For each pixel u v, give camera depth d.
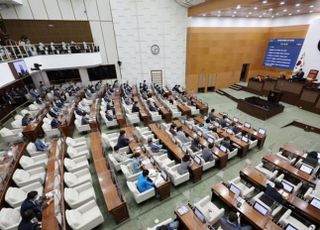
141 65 18.16
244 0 9.54
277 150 8.63
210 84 19.39
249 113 12.91
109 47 17.34
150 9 16.17
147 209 5.68
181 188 6.46
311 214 4.50
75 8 15.45
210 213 4.85
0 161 6.47
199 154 7.25
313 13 14.72
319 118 11.82
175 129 9.23
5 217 4.41
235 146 8.09
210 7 12.80
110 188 5.43
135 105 11.62
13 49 11.61
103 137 8.44
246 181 5.96
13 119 11.67
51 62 14.18
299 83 13.57
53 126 9.38
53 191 5.20
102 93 15.92
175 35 17.22
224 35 17.67
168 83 19.02
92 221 4.68
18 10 14.38
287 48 17.20
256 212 4.52
